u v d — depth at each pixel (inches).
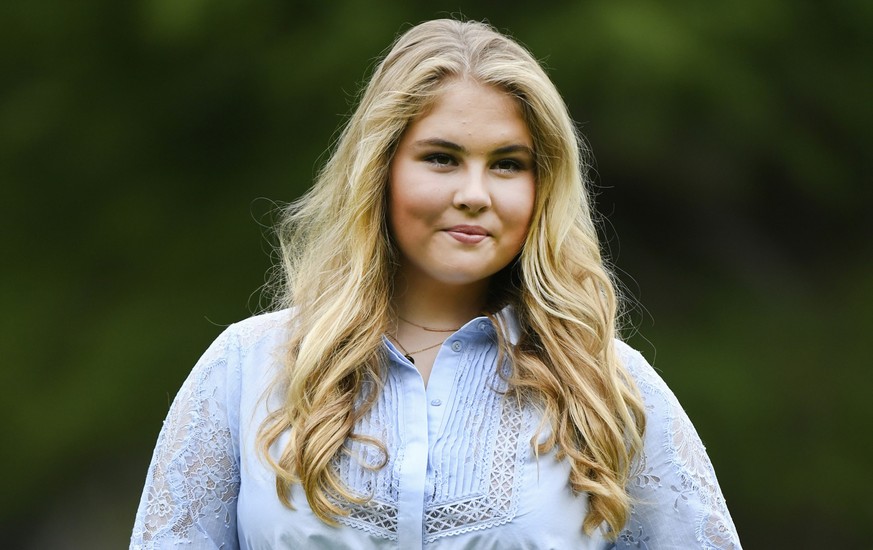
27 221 1016.9
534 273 281.4
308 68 921.5
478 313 291.1
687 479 285.6
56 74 1011.3
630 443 281.0
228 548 285.3
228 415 284.8
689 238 1027.9
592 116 913.5
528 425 274.4
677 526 284.5
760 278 1035.3
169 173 1005.8
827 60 982.4
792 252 1047.0
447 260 272.8
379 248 281.7
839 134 1005.2
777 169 999.6
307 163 957.2
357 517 266.4
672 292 1018.7
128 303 995.9
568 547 271.0
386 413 274.1
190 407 285.3
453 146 270.8
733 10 929.5
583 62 883.4
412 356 286.8
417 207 272.4
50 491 1016.9
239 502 281.4
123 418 983.6
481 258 273.1
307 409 272.5
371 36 908.6
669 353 987.9
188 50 964.6
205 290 984.9
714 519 285.6
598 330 283.3
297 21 936.9
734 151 983.6
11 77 1018.7
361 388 276.8
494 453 271.0
